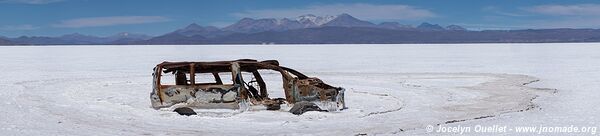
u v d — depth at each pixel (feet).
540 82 68.95
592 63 115.24
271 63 45.98
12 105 44.11
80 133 31.32
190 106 40.83
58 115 38.81
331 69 102.89
